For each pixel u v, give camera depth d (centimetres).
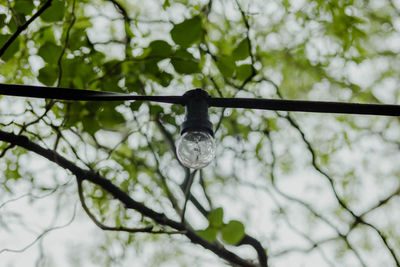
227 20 295
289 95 366
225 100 162
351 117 413
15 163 312
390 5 349
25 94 152
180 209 310
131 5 284
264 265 299
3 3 235
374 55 363
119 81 249
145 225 323
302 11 333
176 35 224
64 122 257
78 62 246
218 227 232
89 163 280
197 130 157
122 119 254
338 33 339
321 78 362
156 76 247
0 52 212
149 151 315
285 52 349
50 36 239
